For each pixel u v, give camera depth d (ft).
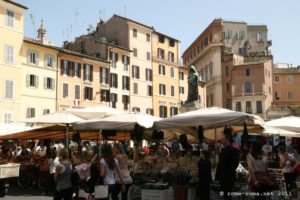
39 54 154.71
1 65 140.46
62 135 75.20
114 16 203.62
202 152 40.91
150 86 208.33
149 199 42.50
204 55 291.17
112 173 34.30
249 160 32.09
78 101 168.55
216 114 43.24
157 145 80.18
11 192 58.44
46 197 53.36
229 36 286.87
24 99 147.64
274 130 63.10
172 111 220.43
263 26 295.07
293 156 48.55
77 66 170.09
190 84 100.12
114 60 188.65
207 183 40.19
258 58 268.21
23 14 150.20
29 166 63.98
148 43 209.87
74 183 34.58
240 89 256.73
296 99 284.82
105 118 53.21
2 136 69.72
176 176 44.24
